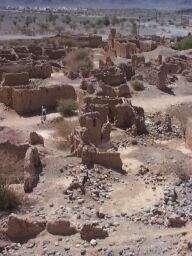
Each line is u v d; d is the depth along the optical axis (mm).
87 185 25891
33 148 27609
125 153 33500
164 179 27766
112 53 79312
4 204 23125
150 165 30828
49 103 46031
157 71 54688
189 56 72938
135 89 53688
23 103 44469
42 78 57750
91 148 28859
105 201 24562
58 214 22594
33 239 20312
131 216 22688
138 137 37406
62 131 38344
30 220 20828
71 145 31906
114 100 39969
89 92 46719
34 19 148500
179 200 24656
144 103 49438
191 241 17797
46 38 94125
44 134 38188
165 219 22078
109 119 40031
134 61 64375
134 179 27641
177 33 140250
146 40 90125
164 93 53406
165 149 34750
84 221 21875
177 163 30859
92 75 54625
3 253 19375
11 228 20562
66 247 19500
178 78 59594
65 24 146375
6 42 89250
